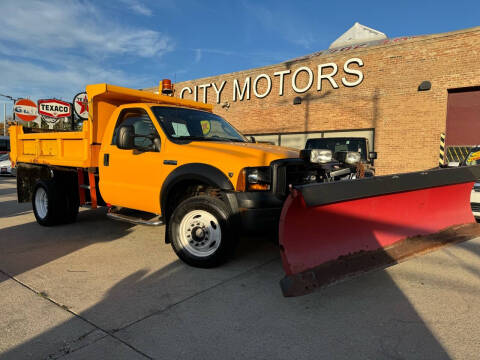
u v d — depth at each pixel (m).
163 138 4.42
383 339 2.48
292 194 2.82
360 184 3.24
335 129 14.17
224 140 4.86
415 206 4.02
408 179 3.70
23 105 15.89
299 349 2.37
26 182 6.94
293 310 2.94
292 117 15.36
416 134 12.38
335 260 3.17
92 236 5.47
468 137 12.32
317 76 14.50
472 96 12.16
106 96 5.24
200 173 3.85
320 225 3.17
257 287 3.43
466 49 11.32
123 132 4.25
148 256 4.43
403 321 2.74
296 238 3.00
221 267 4.00
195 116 5.05
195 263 3.95
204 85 18.30
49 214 5.98
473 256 4.40
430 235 4.06
